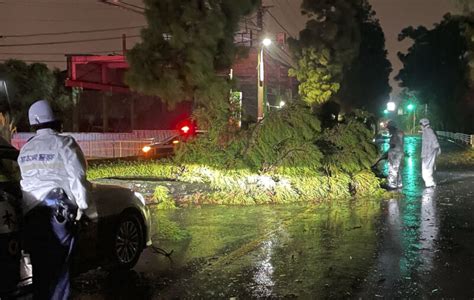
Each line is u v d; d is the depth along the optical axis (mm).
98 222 6730
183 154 14773
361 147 14680
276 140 13805
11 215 5020
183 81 23562
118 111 54000
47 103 5469
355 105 64062
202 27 23047
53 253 5047
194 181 14227
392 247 8648
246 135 14125
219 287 6793
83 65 42969
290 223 10758
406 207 12570
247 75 46469
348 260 7906
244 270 7496
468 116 59406
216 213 12000
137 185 14062
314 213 11875
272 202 13367
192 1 23266
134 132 37344
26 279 5367
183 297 6457
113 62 43562
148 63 23406
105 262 6922
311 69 50344
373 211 12062
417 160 28328
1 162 5352
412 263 7703
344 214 11711
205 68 23219
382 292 6480
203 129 14953
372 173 14797
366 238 9320
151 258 8227
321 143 14648
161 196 13320
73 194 5211
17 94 43656
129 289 6785
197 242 9211
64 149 5223
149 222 7969
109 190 7156
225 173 13797
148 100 53531
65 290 5125
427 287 6641
